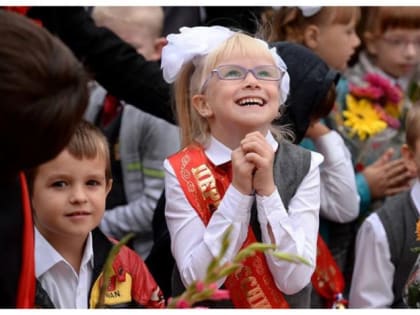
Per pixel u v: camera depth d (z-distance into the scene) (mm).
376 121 7934
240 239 5211
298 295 5406
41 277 5230
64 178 5219
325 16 7672
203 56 5602
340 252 7375
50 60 3570
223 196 5395
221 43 5523
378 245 6688
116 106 7543
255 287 5293
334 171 7172
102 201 5305
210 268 3732
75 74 3643
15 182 3863
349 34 7754
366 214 7660
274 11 7773
